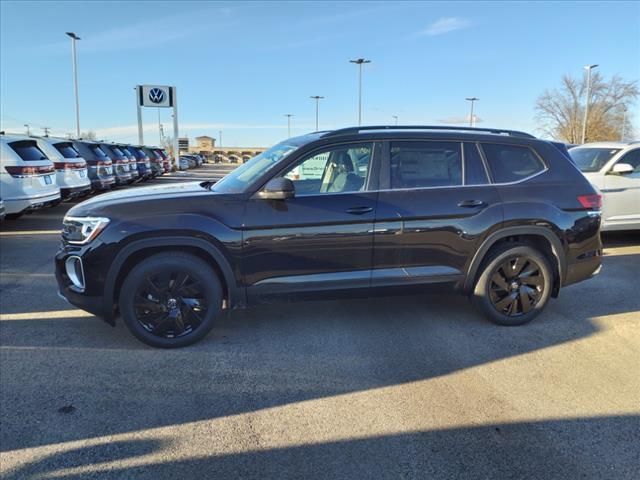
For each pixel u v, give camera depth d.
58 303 5.20
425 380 3.51
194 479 2.46
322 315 4.80
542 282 4.51
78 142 14.77
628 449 2.73
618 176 7.88
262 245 3.92
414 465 2.58
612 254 7.62
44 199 10.02
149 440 2.78
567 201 4.44
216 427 2.92
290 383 3.46
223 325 4.54
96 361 3.79
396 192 4.15
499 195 4.32
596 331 4.45
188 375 3.57
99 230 3.79
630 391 3.37
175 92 35.12
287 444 2.76
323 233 3.99
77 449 2.69
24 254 7.66
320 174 4.15
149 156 23.45
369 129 4.36
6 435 2.81
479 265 4.37
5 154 9.48
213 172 38.88
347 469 2.55
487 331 4.42
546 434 2.86
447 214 4.19
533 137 4.62
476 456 2.66
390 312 4.89
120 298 3.91
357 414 3.06
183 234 3.83
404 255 4.17
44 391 3.32
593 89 53.44
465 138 4.38
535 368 3.71
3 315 4.82
